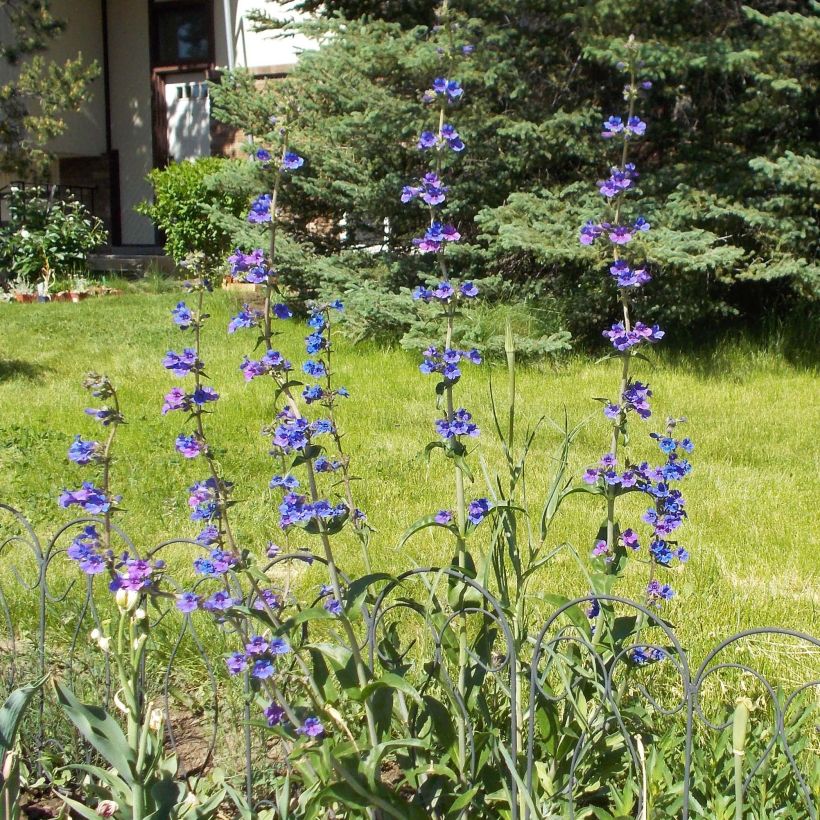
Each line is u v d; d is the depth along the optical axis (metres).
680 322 9.35
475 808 2.36
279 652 2.14
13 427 6.74
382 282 9.67
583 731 2.45
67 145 17.73
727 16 9.45
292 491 2.25
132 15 17.92
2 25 15.77
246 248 10.23
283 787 2.54
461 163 9.21
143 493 5.55
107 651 2.58
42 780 2.87
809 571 4.63
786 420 7.33
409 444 6.54
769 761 2.65
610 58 8.55
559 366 8.84
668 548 2.68
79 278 14.41
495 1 8.99
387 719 2.26
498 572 2.57
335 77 9.46
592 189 8.97
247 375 2.27
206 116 17.83
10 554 4.71
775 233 8.80
